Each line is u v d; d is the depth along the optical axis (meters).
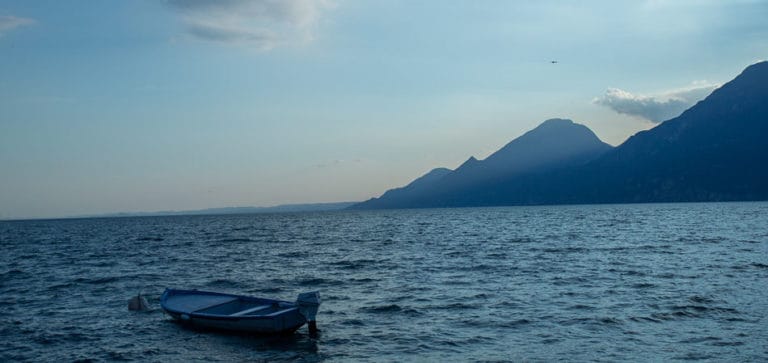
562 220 138.38
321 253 62.22
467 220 160.00
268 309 25.94
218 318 25.19
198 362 21.44
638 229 89.75
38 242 97.00
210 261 55.56
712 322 24.88
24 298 35.28
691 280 35.34
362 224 151.50
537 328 24.78
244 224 176.62
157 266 51.78
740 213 147.62
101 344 24.14
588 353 21.08
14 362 21.88
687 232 79.31
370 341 23.53
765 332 23.12
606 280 36.41
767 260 43.94
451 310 28.80
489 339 23.36
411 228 118.75
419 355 21.50
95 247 79.94
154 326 26.94
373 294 34.03
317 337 24.27
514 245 65.62
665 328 24.14
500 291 33.69
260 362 21.25
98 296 35.53
